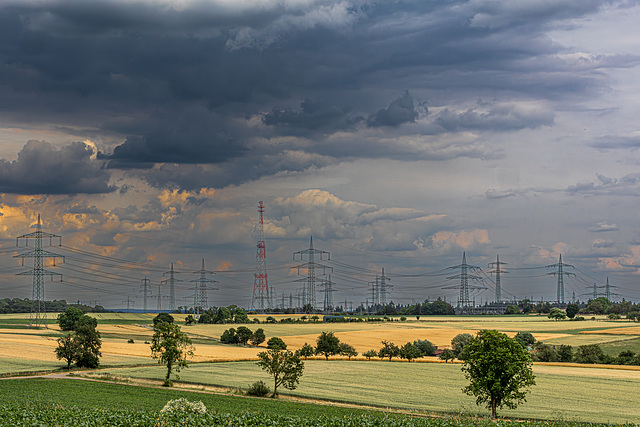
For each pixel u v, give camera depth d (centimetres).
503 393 7819
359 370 12638
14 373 10200
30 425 5203
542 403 9012
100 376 10056
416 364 14062
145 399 7731
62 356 11162
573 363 14538
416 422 6131
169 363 9594
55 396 7750
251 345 19338
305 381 10756
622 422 7350
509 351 7712
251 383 9888
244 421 5559
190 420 5425
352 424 5800
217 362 13075
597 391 10194
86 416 5594
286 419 5891
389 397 9150
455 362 14725
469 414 7700
